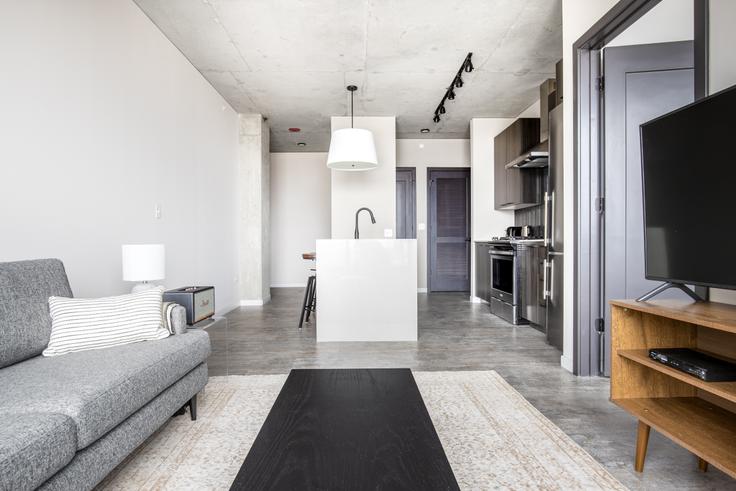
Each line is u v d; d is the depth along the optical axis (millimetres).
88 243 2533
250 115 5801
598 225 2697
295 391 1604
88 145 2541
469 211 7227
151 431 1623
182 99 3934
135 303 1996
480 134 6121
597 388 2504
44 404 1229
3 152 1948
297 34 3611
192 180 4152
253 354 3305
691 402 1686
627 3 2195
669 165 1683
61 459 1136
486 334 4008
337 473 1007
